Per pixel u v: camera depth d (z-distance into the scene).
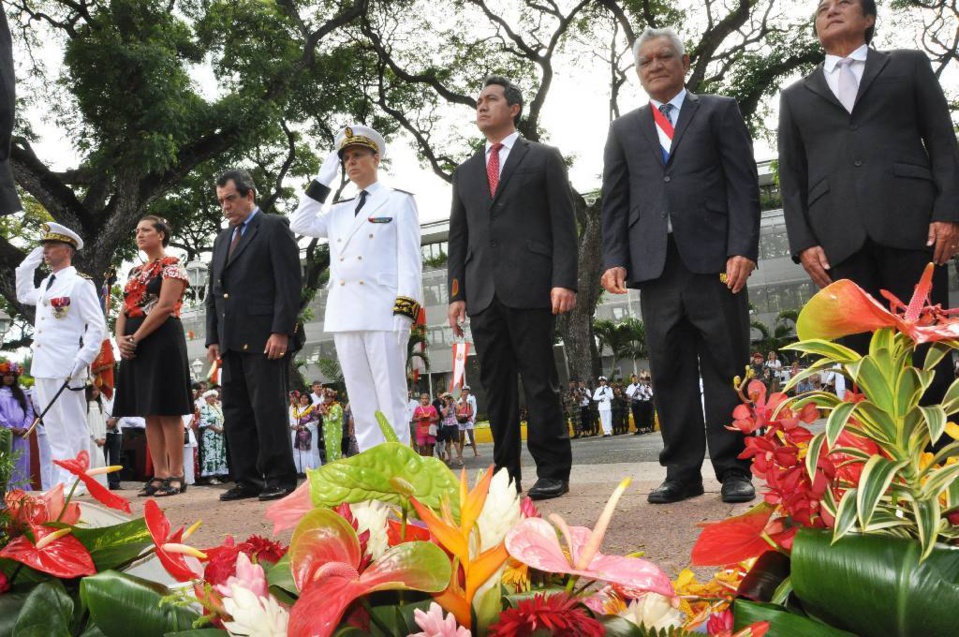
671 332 3.85
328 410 15.56
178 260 6.08
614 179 4.09
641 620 0.95
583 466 6.49
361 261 4.72
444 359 42.16
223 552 0.93
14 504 1.25
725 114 3.90
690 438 3.80
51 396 6.04
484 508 0.82
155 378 5.95
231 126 16.72
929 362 0.91
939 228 3.22
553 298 4.26
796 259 3.58
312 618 0.72
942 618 0.82
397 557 0.75
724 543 1.00
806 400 0.94
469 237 4.51
